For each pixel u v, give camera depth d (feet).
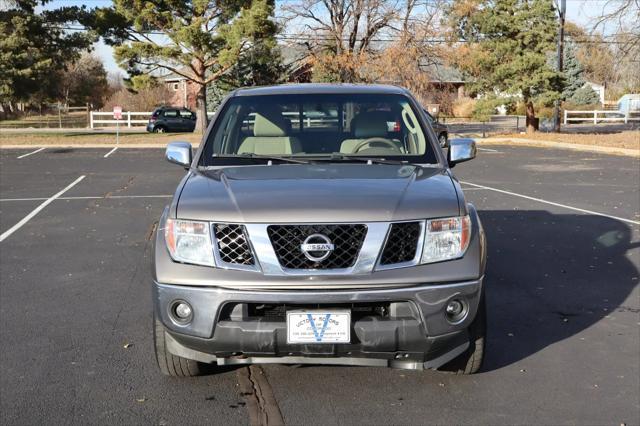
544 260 25.64
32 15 111.96
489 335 17.52
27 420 12.76
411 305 12.13
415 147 16.26
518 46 104.83
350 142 16.51
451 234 12.56
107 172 60.39
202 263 12.35
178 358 13.93
